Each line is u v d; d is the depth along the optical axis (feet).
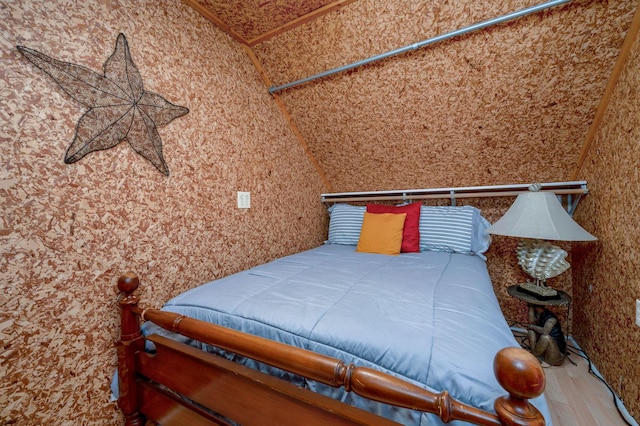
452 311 3.13
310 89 6.79
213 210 5.36
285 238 7.57
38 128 3.09
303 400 2.33
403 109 6.50
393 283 4.19
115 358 3.76
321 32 5.48
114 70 3.79
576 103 5.31
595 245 5.44
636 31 4.09
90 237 3.53
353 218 8.30
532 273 5.82
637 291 3.99
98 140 3.60
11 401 2.87
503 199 7.47
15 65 2.93
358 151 8.05
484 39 4.83
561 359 5.52
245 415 2.71
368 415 2.14
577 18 4.27
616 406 4.31
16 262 2.92
